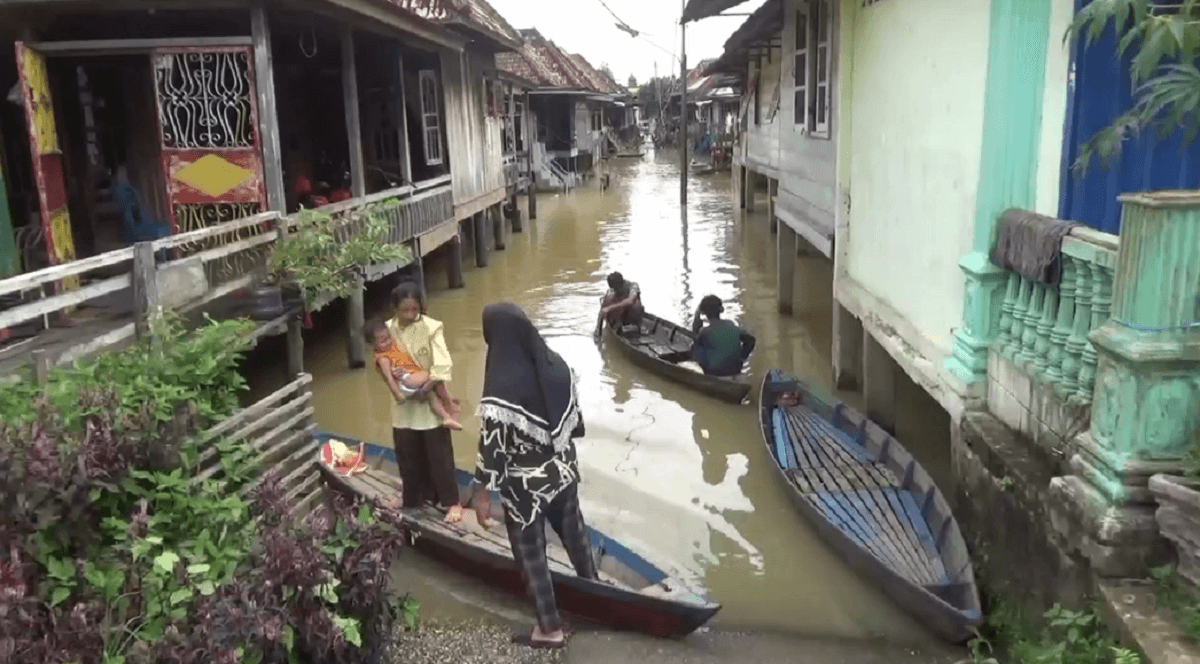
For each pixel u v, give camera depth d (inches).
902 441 281.7
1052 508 153.6
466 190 561.3
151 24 362.6
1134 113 133.9
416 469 219.8
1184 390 133.0
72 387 145.3
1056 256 157.2
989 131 183.2
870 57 287.6
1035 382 169.3
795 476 243.4
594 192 1145.4
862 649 178.4
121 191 351.6
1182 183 147.1
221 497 161.8
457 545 204.1
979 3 191.9
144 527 131.3
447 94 513.3
